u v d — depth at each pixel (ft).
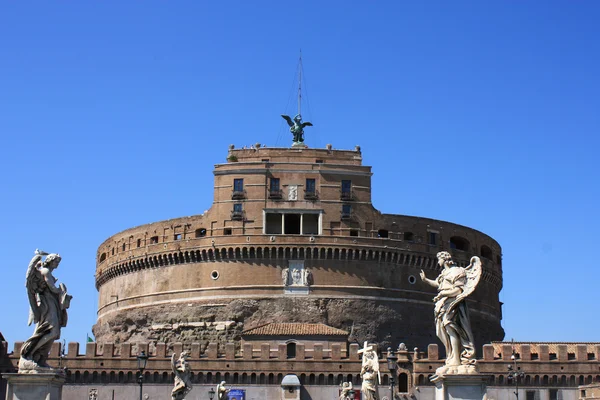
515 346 375.04
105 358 371.35
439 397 81.20
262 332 398.01
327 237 427.33
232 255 428.56
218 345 399.24
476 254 463.01
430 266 443.73
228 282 426.51
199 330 424.87
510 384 364.17
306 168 435.53
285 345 372.58
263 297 421.59
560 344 387.75
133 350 438.81
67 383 368.27
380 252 431.02
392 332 425.69
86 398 367.45
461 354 81.41
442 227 449.89
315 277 425.28
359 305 423.64
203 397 365.40
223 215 432.25
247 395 366.63
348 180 437.58
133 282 456.45
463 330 81.92
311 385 368.27
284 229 432.25
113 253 474.08
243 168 435.12
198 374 367.66
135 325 445.78
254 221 428.97
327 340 397.80
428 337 435.12
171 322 432.66
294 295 422.41
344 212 432.25
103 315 476.95
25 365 80.59
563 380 364.99
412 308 433.89
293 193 432.25
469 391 78.89
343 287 424.46
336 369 368.68
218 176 437.58
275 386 367.86
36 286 82.58
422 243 442.09
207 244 430.61
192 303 430.20
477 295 458.09
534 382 365.20
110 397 368.07
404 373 366.22
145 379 369.71
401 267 436.76
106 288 481.87
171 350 415.64
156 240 450.71
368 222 433.89
